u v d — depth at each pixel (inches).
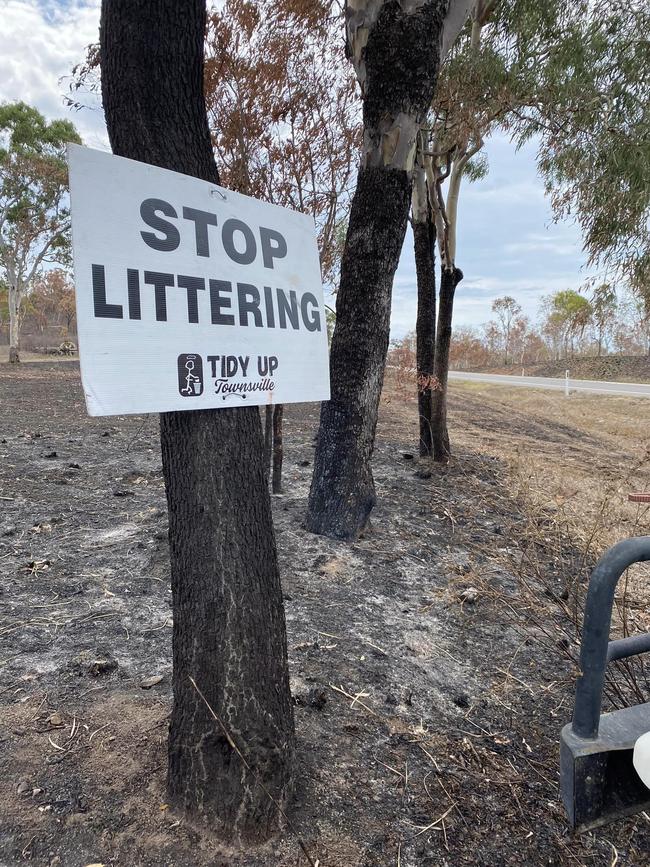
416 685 103.1
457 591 142.0
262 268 69.1
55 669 97.7
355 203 160.2
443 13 151.5
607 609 43.8
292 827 69.0
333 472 167.3
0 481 199.9
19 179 856.3
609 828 76.4
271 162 180.2
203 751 66.1
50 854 63.2
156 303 58.0
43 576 132.6
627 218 218.5
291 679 99.3
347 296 162.9
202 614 65.4
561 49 218.5
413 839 70.9
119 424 334.0
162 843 65.2
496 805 78.0
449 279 260.7
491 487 240.1
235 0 164.4
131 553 147.4
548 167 248.5
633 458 358.0
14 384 592.1
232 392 65.1
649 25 212.4
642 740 43.8
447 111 233.1
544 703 101.6
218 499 64.6
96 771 75.1
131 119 58.7
